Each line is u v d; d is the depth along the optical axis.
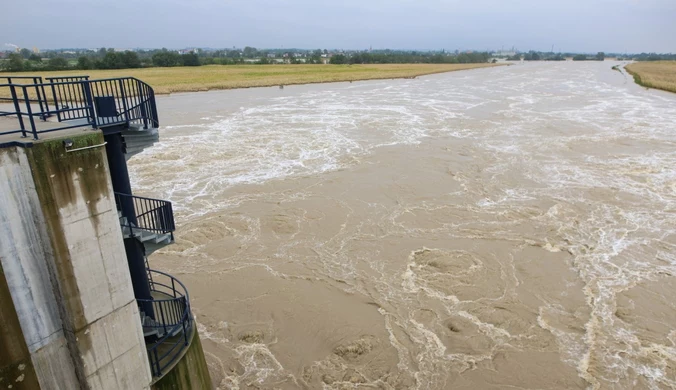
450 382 12.09
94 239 7.38
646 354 13.02
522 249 18.98
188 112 51.12
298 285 16.48
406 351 13.21
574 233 20.45
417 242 19.62
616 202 23.97
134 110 10.68
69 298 7.12
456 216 22.22
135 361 8.38
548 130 40.91
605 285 16.41
